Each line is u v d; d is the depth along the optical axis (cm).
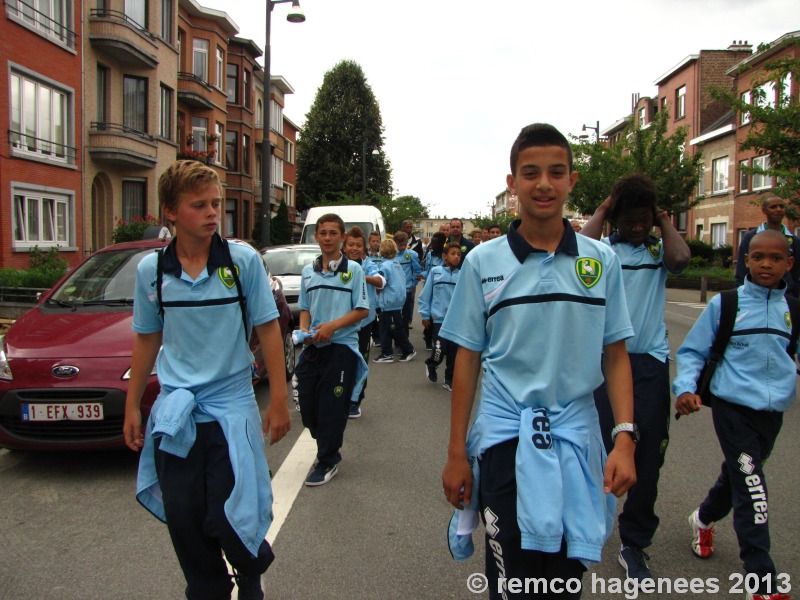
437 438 605
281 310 838
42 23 1816
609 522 231
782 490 466
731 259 3097
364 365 503
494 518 221
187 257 270
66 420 493
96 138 2047
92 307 597
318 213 1914
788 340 337
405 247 1202
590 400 231
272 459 546
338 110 5631
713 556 372
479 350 237
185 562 268
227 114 3731
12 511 438
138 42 2192
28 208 1767
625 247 366
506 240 231
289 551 375
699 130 3616
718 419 346
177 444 257
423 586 336
